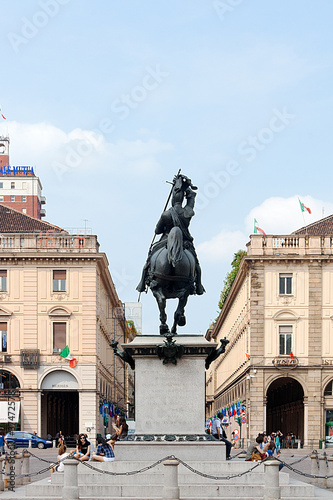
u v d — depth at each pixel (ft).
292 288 258.78
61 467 81.10
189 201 78.95
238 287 301.84
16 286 254.68
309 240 260.01
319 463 101.91
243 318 284.61
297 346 256.32
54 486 72.59
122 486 69.72
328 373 254.88
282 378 267.59
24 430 247.91
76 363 250.98
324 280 258.78
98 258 253.65
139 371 75.20
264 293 258.78
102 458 79.97
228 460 76.54
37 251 254.88
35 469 131.13
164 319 76.69
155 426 74.64
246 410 261.24
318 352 255.29
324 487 94.12
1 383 252.83
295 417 272.31
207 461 72.79
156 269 76.13
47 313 253.03
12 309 254.06
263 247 260.01
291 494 71.26
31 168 528.63
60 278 255.29
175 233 75.36
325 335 256.73
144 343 74.95
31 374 250.37
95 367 251.19
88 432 248.32
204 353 75.00
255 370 255.09
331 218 276.00
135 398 75.00
